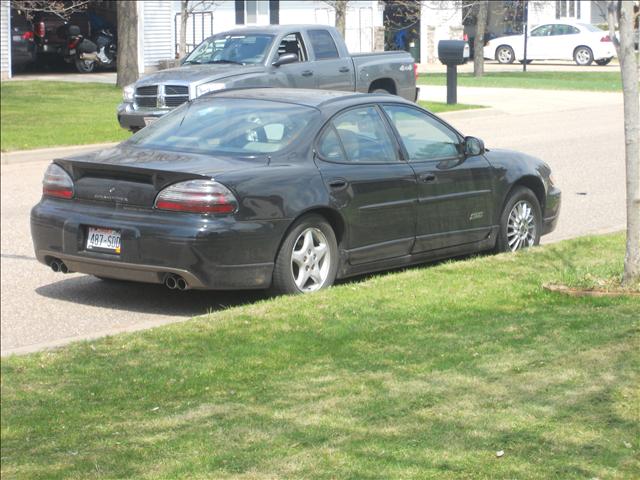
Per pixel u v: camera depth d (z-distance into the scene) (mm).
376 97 9961
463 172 10156
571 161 18047
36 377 7258
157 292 10102
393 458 5250
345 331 7672
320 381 6625
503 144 20281
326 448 5473
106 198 8977
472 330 7457
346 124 9578
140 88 19094
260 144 9266
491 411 5781
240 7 43156
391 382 6449
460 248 10250
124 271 8883
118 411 6531
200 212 8570
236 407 6320
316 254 9133
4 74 34562
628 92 7992
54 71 38188
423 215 9828
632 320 7340
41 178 17297
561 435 5379
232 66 19297
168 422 6180
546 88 32438
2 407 6715
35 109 25250
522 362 6586
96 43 37781
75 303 9766
